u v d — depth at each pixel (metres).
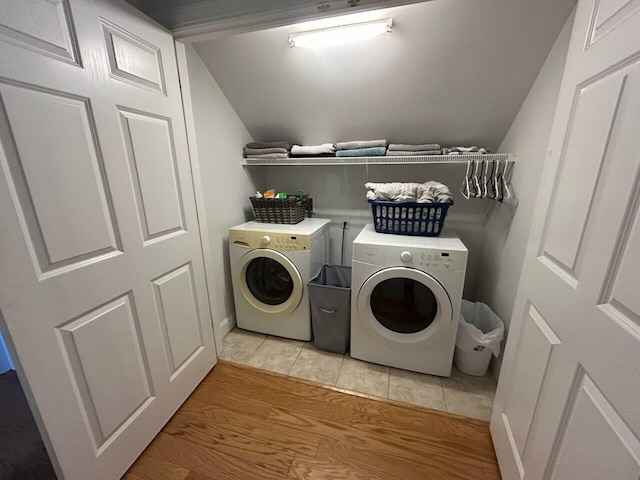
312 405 1.48
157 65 1.17
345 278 2.11
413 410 1.45
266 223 2.09
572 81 0.80
